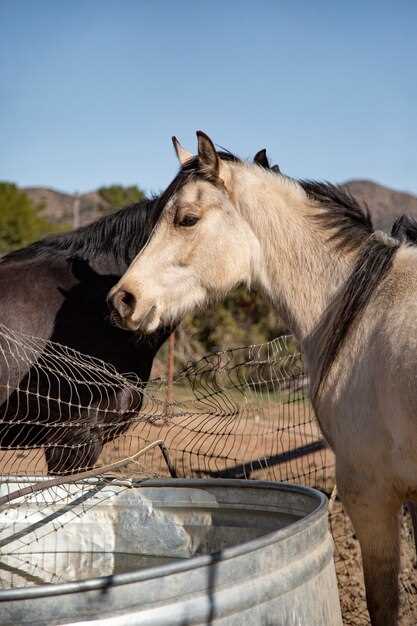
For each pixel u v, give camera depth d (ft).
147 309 9.14
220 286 9.11
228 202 9.07
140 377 12.46
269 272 9.04
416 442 7.27
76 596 6.09
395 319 7.65
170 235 9.21
